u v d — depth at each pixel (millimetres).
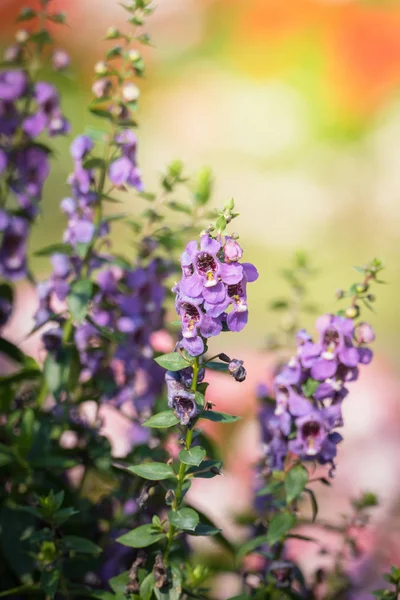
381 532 1117
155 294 985
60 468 965
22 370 979
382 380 1262
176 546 857
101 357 988
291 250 2768
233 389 1198
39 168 1029
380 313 2289
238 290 784
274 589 910
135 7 948
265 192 3090
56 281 970
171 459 827
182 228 1004
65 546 884
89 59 3152
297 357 869
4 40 3045
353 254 2828
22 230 1021
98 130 956
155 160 3152
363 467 1188
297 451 869
